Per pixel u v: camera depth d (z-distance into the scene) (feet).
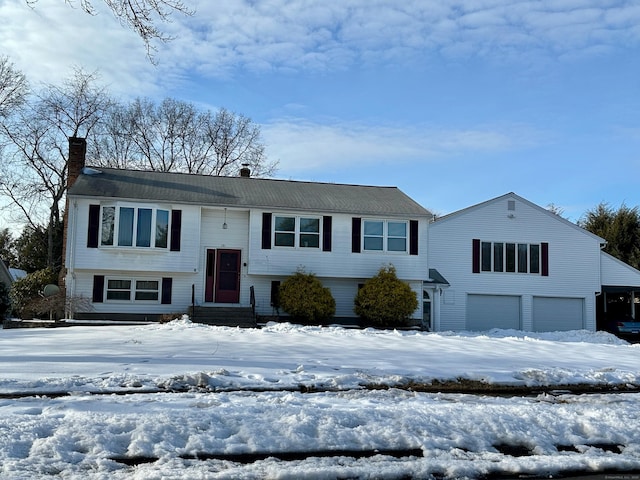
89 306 74.33
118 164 137.18
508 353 47.11
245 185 88.79
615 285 99.35
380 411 24.94
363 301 77.66
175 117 143.02
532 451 22.03
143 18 37.60
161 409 24.86
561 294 96.48
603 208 140.77
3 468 17.67
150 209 76.23
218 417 23.18
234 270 80.89
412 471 18.89
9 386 29.22
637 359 47.47
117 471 18.12
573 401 31.07
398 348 47.47
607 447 22.76
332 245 81.46
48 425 21.58
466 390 34.73
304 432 22.03
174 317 71.20
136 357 38.83
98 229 75.00
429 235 93.71
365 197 89.10
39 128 123.03
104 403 25.88
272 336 53.42
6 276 113.70
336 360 40.34
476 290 93.86
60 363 36.04
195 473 17.74
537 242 96.89
